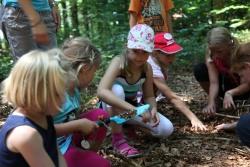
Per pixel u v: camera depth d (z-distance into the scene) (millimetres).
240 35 7457
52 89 1930
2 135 1979
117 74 3281
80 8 8773
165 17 4578
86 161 2648
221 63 3967
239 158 3225
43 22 3539
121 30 7574
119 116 2971
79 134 2762
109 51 6445
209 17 8680
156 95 4008
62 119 2674
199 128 3668
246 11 8586
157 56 3773
